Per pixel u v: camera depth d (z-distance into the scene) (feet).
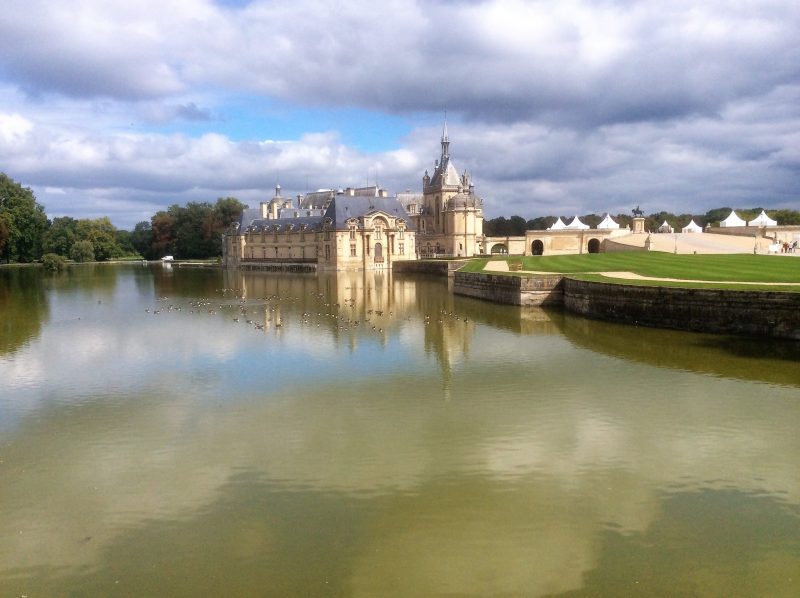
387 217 526.98
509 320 186.91
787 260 267.80
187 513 65.92
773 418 90.79
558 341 150.82
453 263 393.09
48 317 209.87
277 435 87.61
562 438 84.53
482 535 60.90
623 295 175.63
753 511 64.54
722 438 83.61
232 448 83.15
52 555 58.54
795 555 56.80
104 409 100.99
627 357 130.93
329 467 76.48
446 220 597.93
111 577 55.06
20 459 80.89
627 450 80.12
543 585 53.16
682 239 449.89
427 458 78.64
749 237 460.14
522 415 94.22
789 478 71.67
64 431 90.94
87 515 65.87
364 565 56.29
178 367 129.08
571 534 60.75
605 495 68.33
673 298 161.68
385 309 221.66
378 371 122.62
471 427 89.30
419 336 160.86
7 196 621.72
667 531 61.00
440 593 52.31
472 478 72.74
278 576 54.85
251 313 216.13
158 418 96.07
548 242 550.77
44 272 530.68
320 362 131.44
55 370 128.06
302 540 60.49
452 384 112.06
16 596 52.54
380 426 90.48
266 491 70.59
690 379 112.16
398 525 62.90
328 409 98.84
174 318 204.64
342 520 64.08
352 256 520.42
